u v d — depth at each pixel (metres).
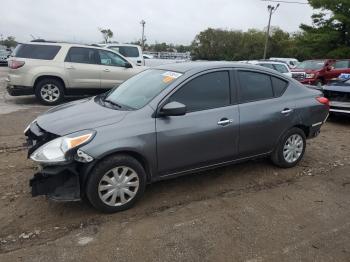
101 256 3.30
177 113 4.07
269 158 5.66
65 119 4.14
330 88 9.20
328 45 33.72
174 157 4.30
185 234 3.68
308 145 6.99
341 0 31.81
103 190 3.92
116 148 3.84
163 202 4.36
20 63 10.20
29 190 4.55
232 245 3.51
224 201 4.43
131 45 16.17
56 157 3.67
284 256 3.37
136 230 3.73
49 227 3.75
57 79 10.59
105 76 11.07
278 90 5.28
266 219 4.02
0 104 10.55
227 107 4.68
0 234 3.61
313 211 4.24
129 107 4.32
